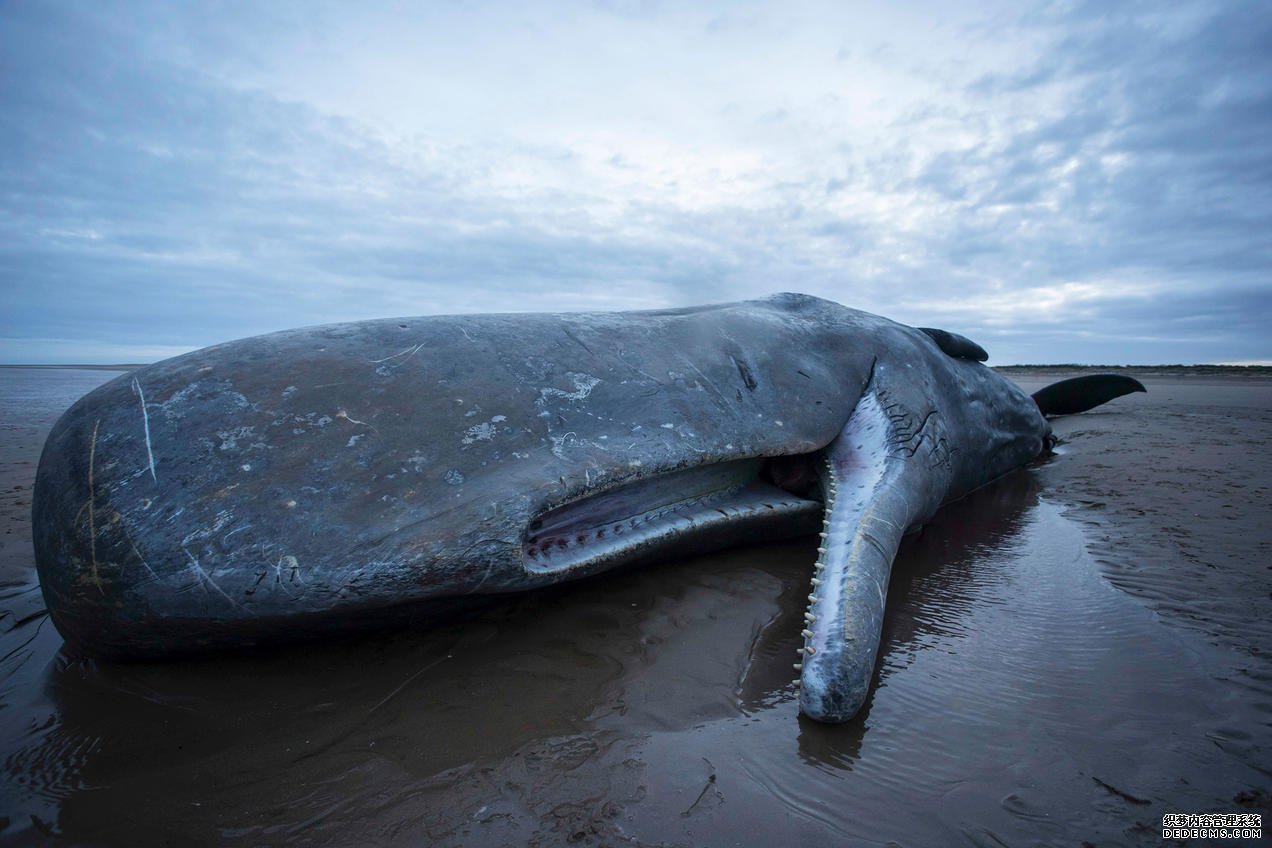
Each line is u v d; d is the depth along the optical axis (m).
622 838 2.03
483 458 3.23
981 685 2.88
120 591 2.78
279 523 2.84
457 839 2.05
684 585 3.82
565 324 4.17
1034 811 2.13
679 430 3.86
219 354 3.38
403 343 3.59
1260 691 2.76
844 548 3.50
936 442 4.88
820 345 4.92
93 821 2.19
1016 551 4.57
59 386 23.83
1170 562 4.20
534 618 3.42
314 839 2.09
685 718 2.64
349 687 2.88
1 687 2.99
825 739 2.51
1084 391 10.80
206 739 2.58
